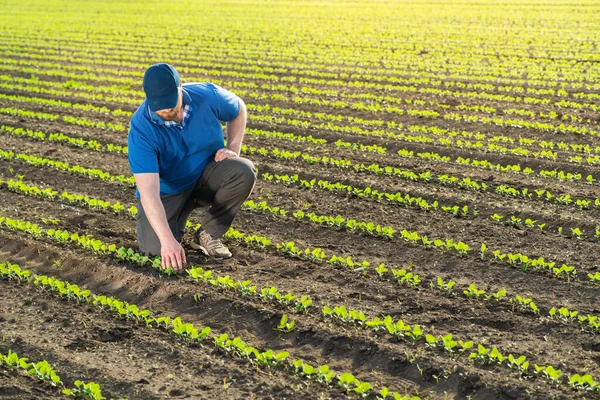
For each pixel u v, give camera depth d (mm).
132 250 6500
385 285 5980
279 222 7473
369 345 4996
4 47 21969
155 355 4969
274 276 6164
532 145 10383
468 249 6578
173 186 6180
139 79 16328
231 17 33312
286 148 10375
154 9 38188
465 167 9352
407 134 11078
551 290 5859
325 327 5246
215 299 5699
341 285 6023
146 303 5773
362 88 14883
